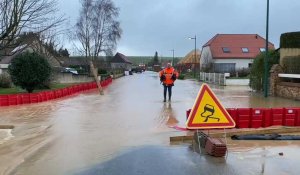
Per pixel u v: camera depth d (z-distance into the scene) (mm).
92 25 69750
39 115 15508
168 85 20469
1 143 10328
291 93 22297
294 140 10617
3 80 34156
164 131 11750
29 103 20484
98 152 9367
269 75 25172
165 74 20375
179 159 8711
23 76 24578
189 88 33938
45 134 11477
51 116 15180
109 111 16578
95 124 13117
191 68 94375
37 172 7832
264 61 25906
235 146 9875
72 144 10180
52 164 8375
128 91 30234
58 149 9664
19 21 13805
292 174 7605
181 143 10305
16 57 24969
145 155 9086
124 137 10992
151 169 8008
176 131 11695
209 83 45031
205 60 70000
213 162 8438
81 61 85625
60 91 24547
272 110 12312
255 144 10109
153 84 42281
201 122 9594
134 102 20500
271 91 24672
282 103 19828
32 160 8688
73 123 13359
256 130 11406
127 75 88188
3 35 13781
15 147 9875
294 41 24188
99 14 70000
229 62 66062
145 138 10852
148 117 14641
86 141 10516
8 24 13859
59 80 46000
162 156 8984
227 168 7984
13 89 31672
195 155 9039
